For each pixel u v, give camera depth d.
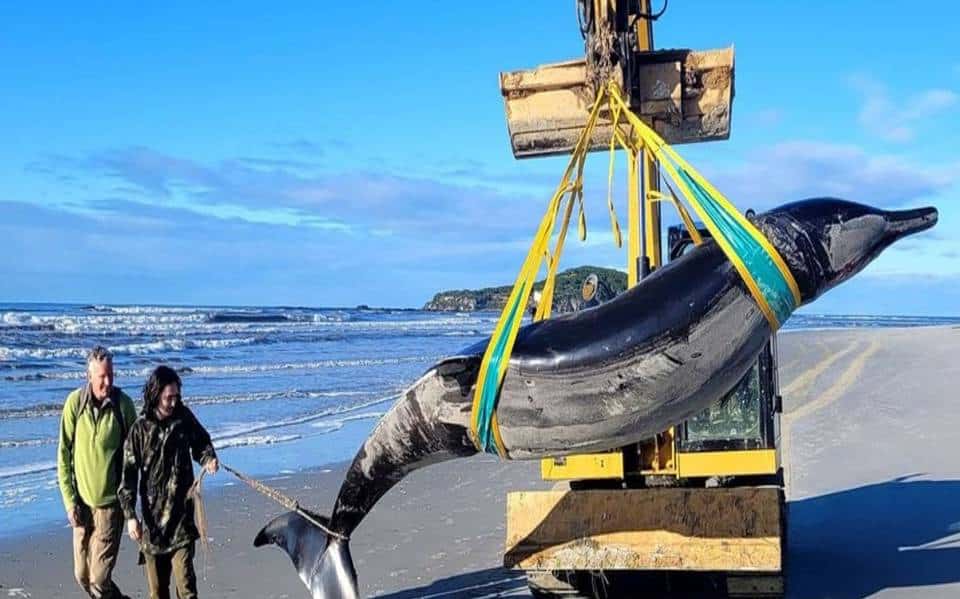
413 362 35.62
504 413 5.68
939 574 7.92
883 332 45.75
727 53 6.52
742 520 6.82
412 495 12.45
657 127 6.74
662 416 5.57
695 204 5.59
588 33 6.45
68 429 7.36
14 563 9.80
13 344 39.00
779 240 5.44
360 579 8.66
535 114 6.97
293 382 27.80
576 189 6.11
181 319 68.31
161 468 6.86
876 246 5.68
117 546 7.39
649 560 6.83
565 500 7.12
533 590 7.65
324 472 14.54
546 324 5.72
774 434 7.15
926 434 14.38
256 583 8.75
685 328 5.40
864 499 10.63
